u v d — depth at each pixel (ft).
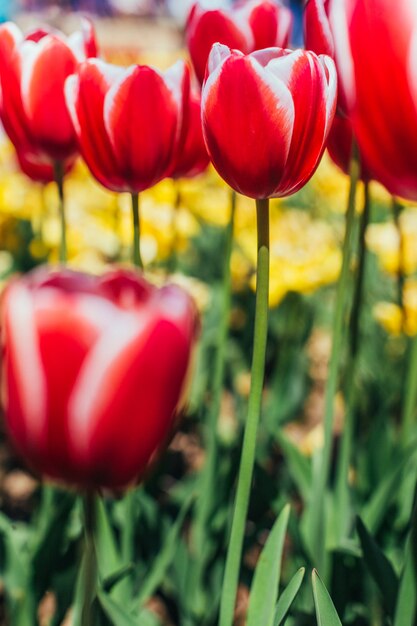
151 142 2.04
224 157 1.83
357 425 4.31
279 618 2.02
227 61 1.77
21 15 15.12
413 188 1.83
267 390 4.77
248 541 2.69
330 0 1.88
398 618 2.06
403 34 1.74
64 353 1.50
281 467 3.93
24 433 1.55
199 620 2.75
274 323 4.93
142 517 2.78
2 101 2.23
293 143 1.81
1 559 2.57
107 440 1.54
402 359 4.24
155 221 4.36
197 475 3.17
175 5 18.08
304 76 1.79
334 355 2.34
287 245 4.30
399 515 2.74
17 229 5.23
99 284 1.56
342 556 2.48
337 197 6.89
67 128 2.23
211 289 4.83
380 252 4.25
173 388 1.54
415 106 1.76
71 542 2.61
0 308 1.54
